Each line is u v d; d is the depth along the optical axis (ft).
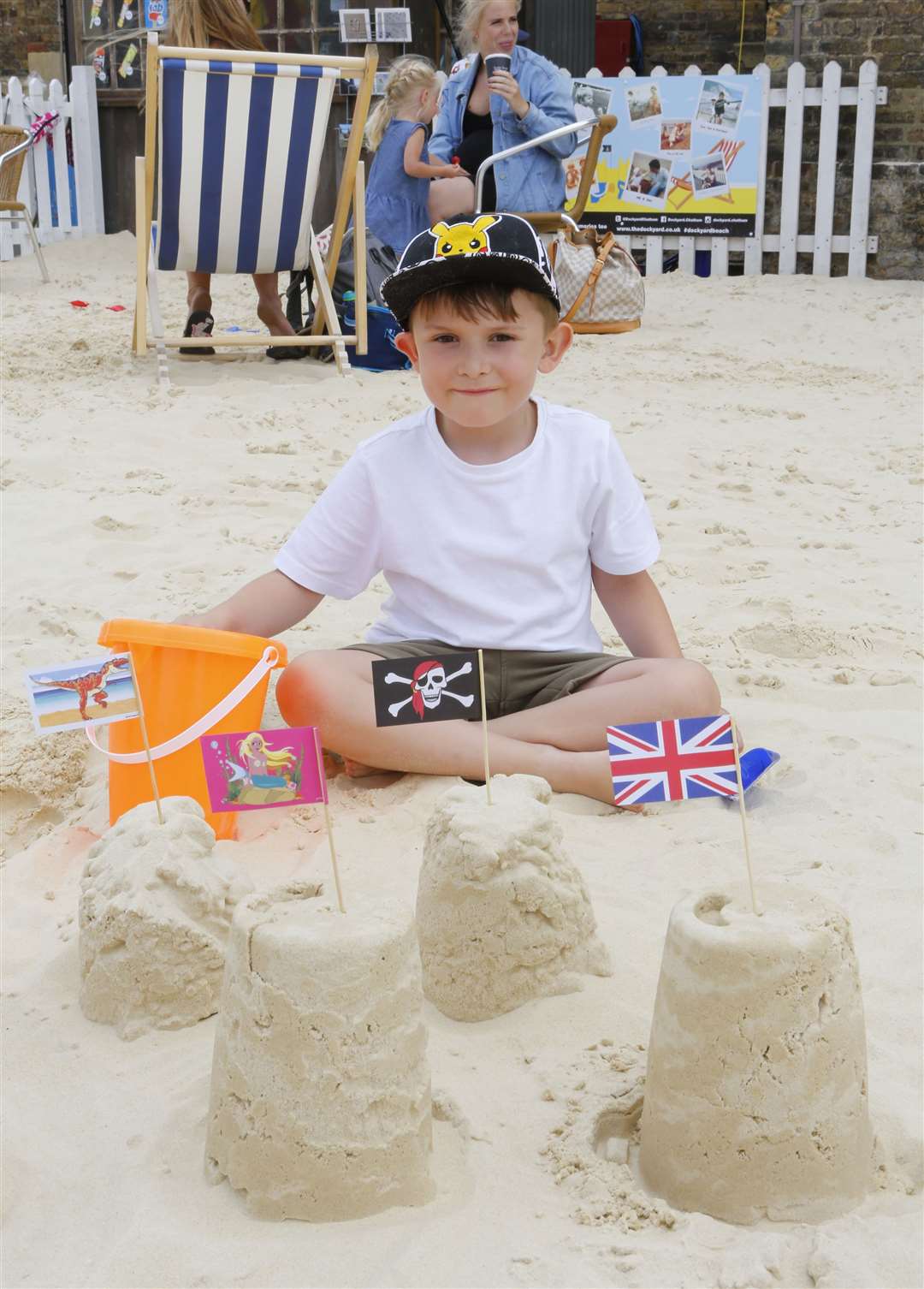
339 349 24.70
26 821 10.40
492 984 7.36
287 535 16.35
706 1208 5.92
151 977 7.32
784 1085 5.79
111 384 23.75
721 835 9.41
